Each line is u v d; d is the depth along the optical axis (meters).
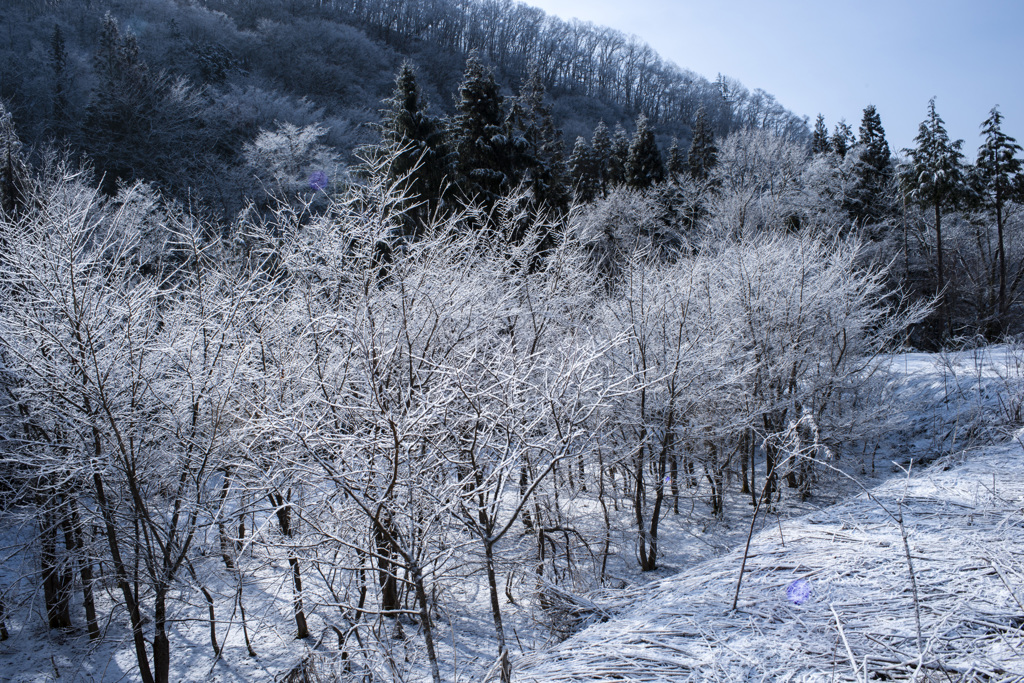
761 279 12.34
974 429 12.60
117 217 7.01
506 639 7.38
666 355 9.79
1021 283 28.67
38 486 7.10
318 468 5.57
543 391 6.31
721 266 13.12
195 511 6.58
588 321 11.42
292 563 7.49
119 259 7.16
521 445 5.92
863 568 5.56
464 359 7.54
